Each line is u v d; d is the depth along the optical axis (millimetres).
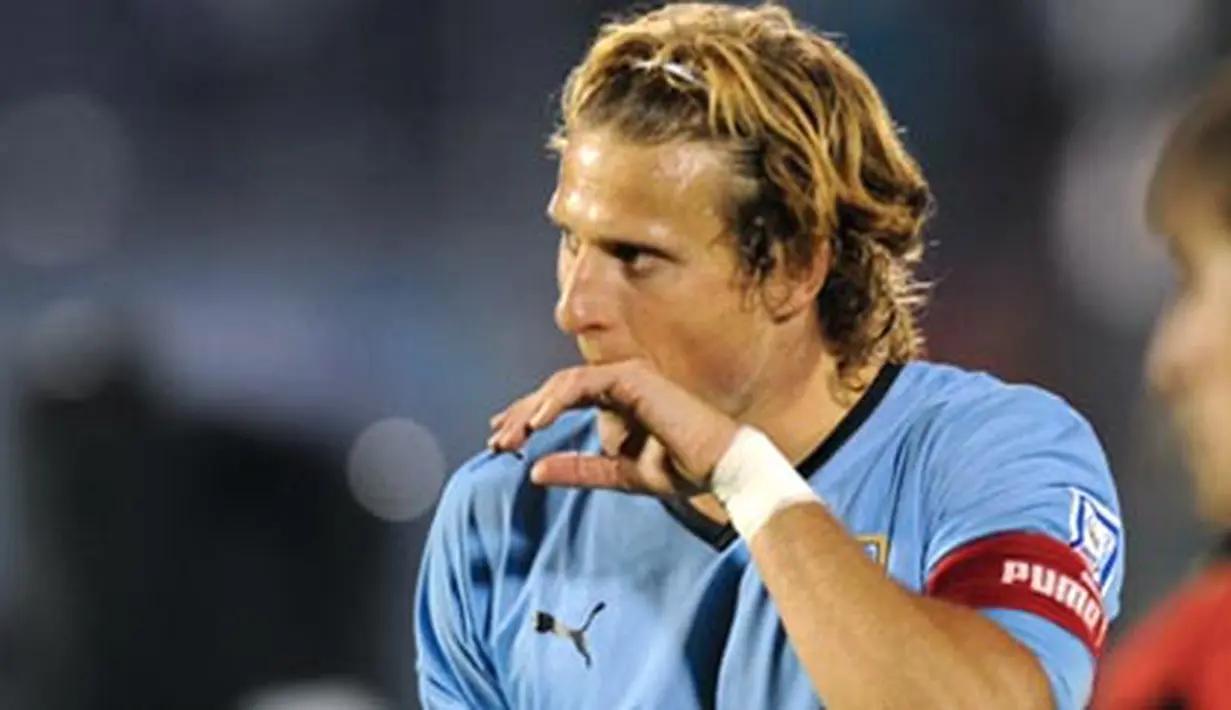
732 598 9664
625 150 9328
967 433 9656
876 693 8523
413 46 32781
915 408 9867
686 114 9336
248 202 32812
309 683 21328
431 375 30297
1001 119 30703
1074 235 29125
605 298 9367
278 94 33312
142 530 20812
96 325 21281
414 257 31656
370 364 30484
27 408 21141
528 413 9008
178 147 33438
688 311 9383
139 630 20766
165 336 25609
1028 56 30766
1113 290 28422
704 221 9320
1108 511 9672
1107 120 29844
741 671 9578
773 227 9469
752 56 9523
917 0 31062
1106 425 28000
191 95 33656
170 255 32750
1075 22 30297
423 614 10664
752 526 8852
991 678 8562
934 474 9625
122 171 33344
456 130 32188
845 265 9812
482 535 10383
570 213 9422
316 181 32719
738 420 9711
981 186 30484
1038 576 9055
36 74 33875
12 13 34000
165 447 21016
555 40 31859
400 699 22156
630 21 10086
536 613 10125
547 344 29891
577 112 9508
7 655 21062
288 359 30594
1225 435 6215
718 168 9336
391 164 32531
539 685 10109
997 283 29594
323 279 31906
